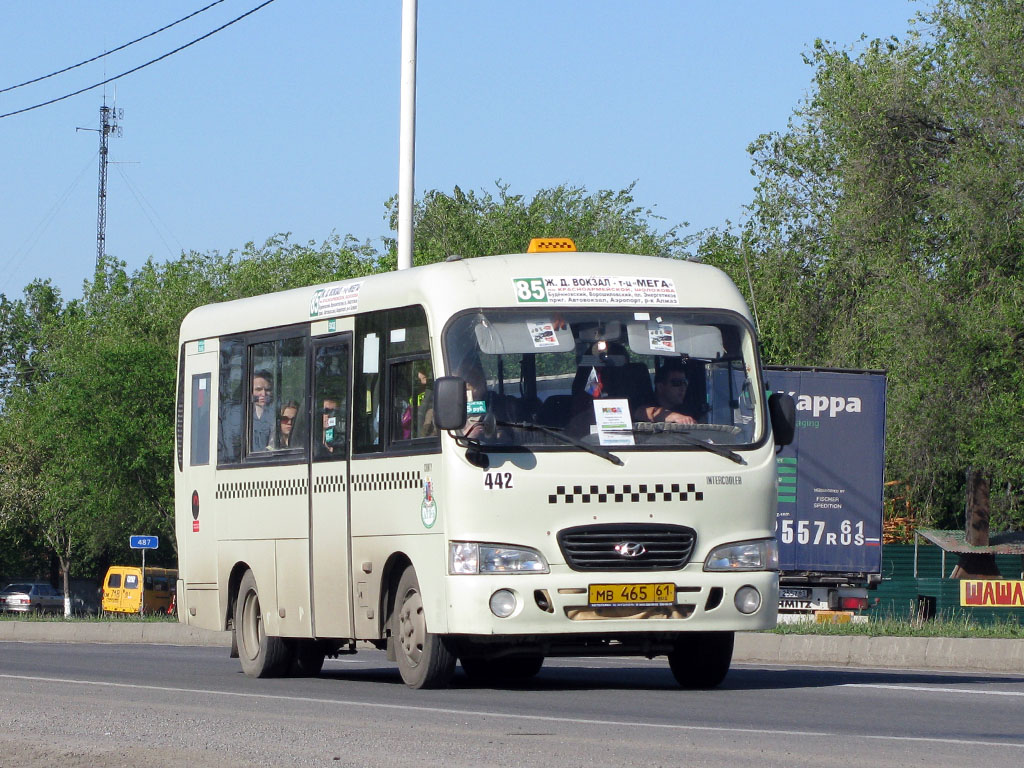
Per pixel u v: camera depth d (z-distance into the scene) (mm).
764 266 118000
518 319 33531
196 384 45250
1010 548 101625
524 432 32688
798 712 28797
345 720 26922
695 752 22031
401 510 34750
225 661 53156
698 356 34031
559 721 26594
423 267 35219
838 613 65250
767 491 33594
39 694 33375
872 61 108375
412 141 62094
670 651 34594
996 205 93688
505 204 160500
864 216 104625
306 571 39094
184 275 185000
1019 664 44500
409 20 62219
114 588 198375
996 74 95875
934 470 96938
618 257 34969
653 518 32625
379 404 36000
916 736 24516
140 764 20922
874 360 105938
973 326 91125
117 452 169000
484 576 32125
